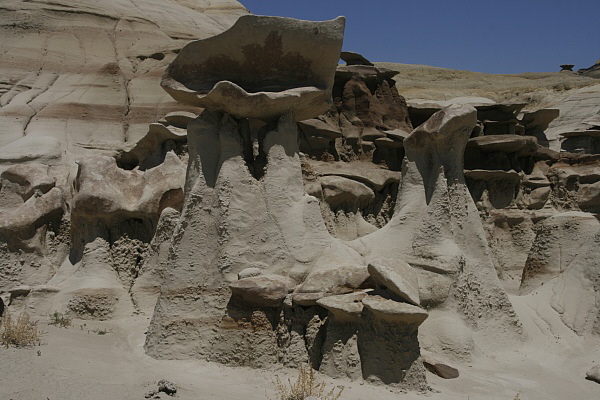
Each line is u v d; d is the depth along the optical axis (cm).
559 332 915
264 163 882
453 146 933
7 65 2303
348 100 1691
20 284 1041
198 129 858
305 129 1523
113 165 1074
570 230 1034
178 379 682
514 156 1664
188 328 784
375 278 753
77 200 1028
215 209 826
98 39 2548
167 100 2222
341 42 848
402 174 967
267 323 761
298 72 870
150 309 976
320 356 741
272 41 829
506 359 848
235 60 848
